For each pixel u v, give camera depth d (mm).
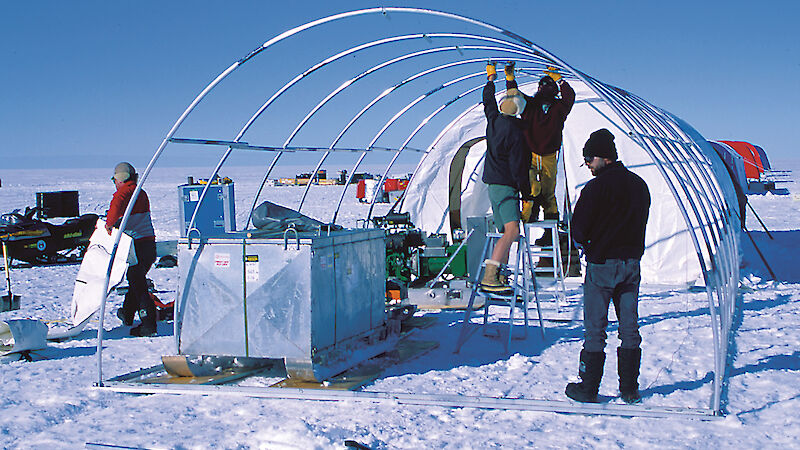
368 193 31516
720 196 7453
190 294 4984
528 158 5777
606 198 4164
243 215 23594
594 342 4246
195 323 4973
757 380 4652
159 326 7340
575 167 9570
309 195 38156
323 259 4898
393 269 8359
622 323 4289
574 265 9641
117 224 6648
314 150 7336
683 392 4465
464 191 11164
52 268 12922
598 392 4539
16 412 4359
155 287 9977
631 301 4262
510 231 5625
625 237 4191
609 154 4227
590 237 4246
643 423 3930
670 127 7258
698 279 8906
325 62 5805
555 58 4508
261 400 4539
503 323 7062
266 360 5566
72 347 6375
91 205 31641
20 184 67688
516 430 3861
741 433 3721
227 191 12414
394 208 11156
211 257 4934
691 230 4125
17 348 5824
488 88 5723
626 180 4203
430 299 8109
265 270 4809
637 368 4277
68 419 4250
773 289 8523
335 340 5070
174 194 41875
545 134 5809
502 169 5645
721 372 4574
